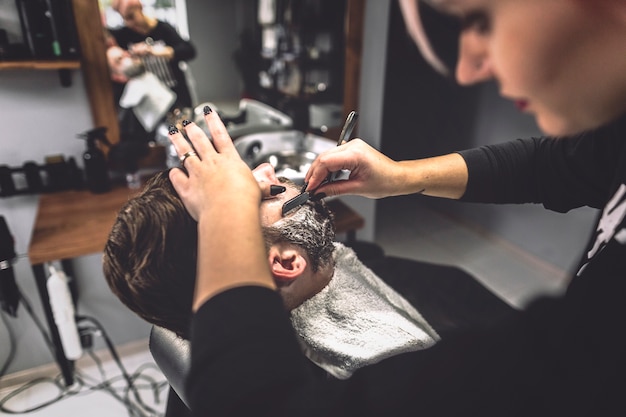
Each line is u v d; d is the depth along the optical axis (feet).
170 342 2.08
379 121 6.14
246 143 5.09
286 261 1.99
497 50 0.88
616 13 0.79
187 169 1.69
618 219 1.41
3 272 4.48
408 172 2.33
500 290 6.46
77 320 5.17
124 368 5.71
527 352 1.20
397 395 1.35
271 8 5.18
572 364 1.11
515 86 0.91
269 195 2.06
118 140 5.07
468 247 7.33
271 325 1.26
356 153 2.16
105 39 4.63
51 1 4.21
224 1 4.93
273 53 5.38
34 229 4.15
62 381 5.51
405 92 6.12
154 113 5.08
